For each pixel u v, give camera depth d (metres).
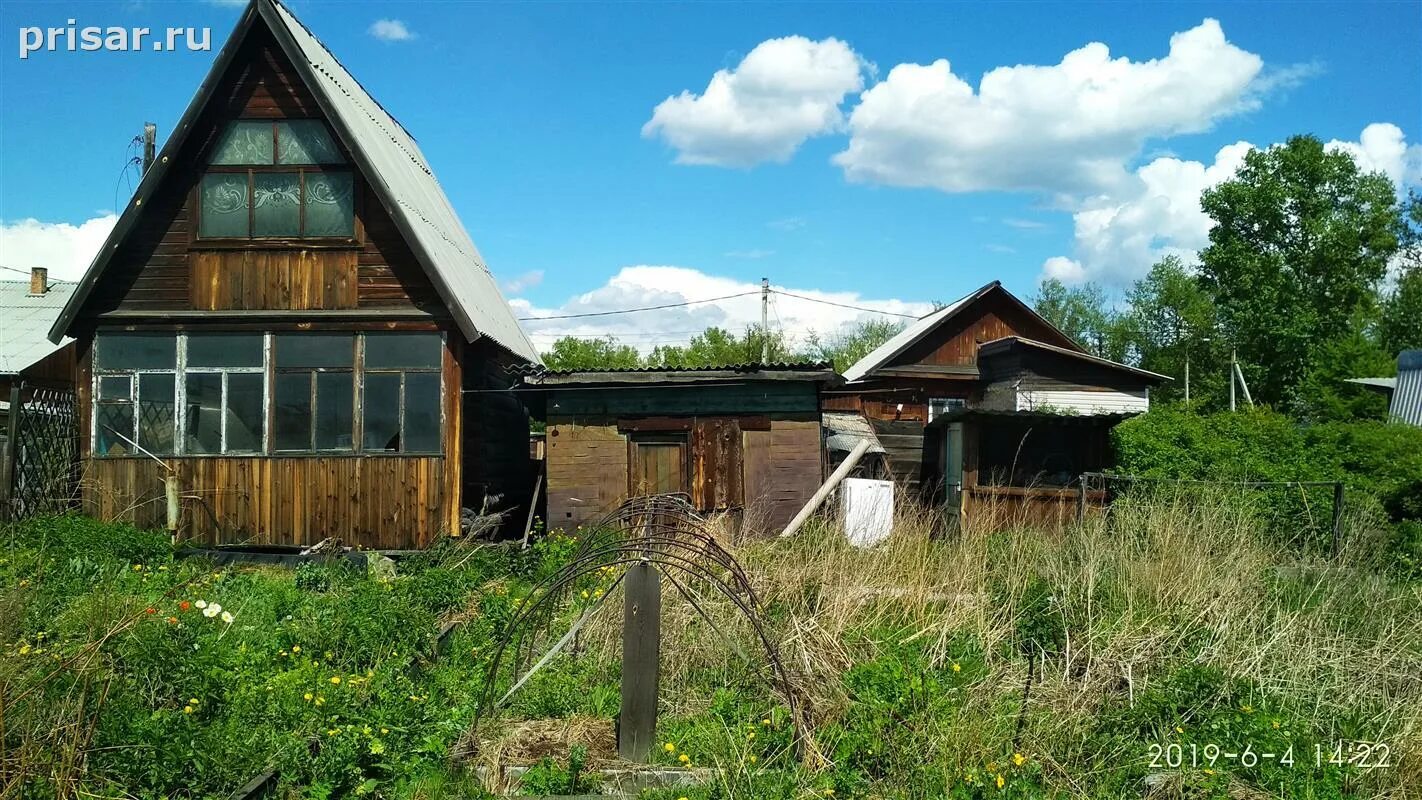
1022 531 10.79
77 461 15.45
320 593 10.95
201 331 14.86
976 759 6.28
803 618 8.17
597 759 6.54
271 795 5.75
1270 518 11.92
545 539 14.15
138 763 5.48
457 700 7.34
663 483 15.22
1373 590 9.05
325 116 14.82
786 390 15.20
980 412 14.04
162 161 14.56
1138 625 8.05
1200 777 6.09
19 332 22.42
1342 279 45.53
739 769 6.12
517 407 20.11
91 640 6.50
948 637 8.16
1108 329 64.81
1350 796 6.06
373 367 14.84
